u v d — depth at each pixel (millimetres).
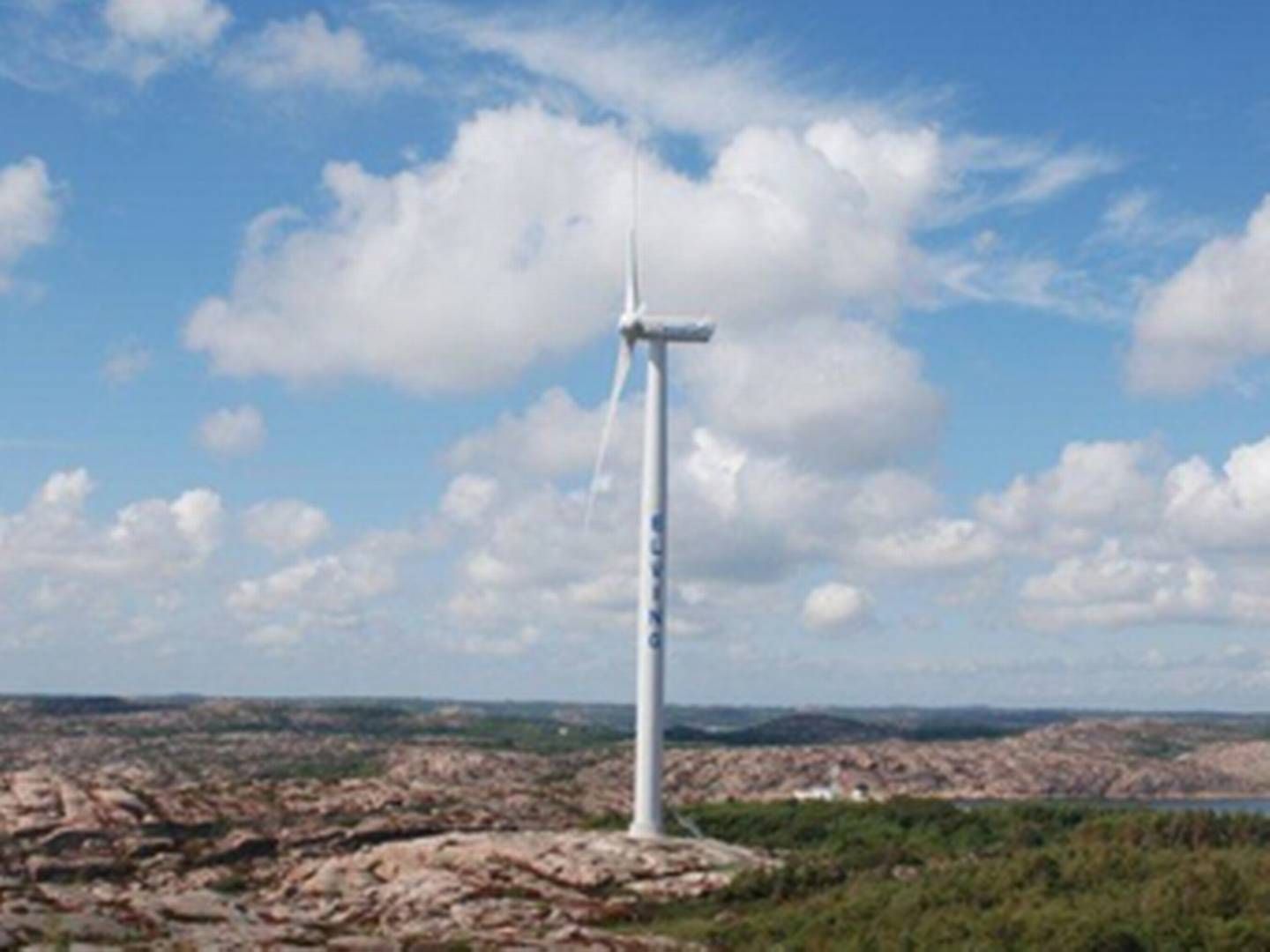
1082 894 145375
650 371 191625
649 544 189625
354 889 183500
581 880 172750
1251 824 185250
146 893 173375
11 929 134500
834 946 136375
